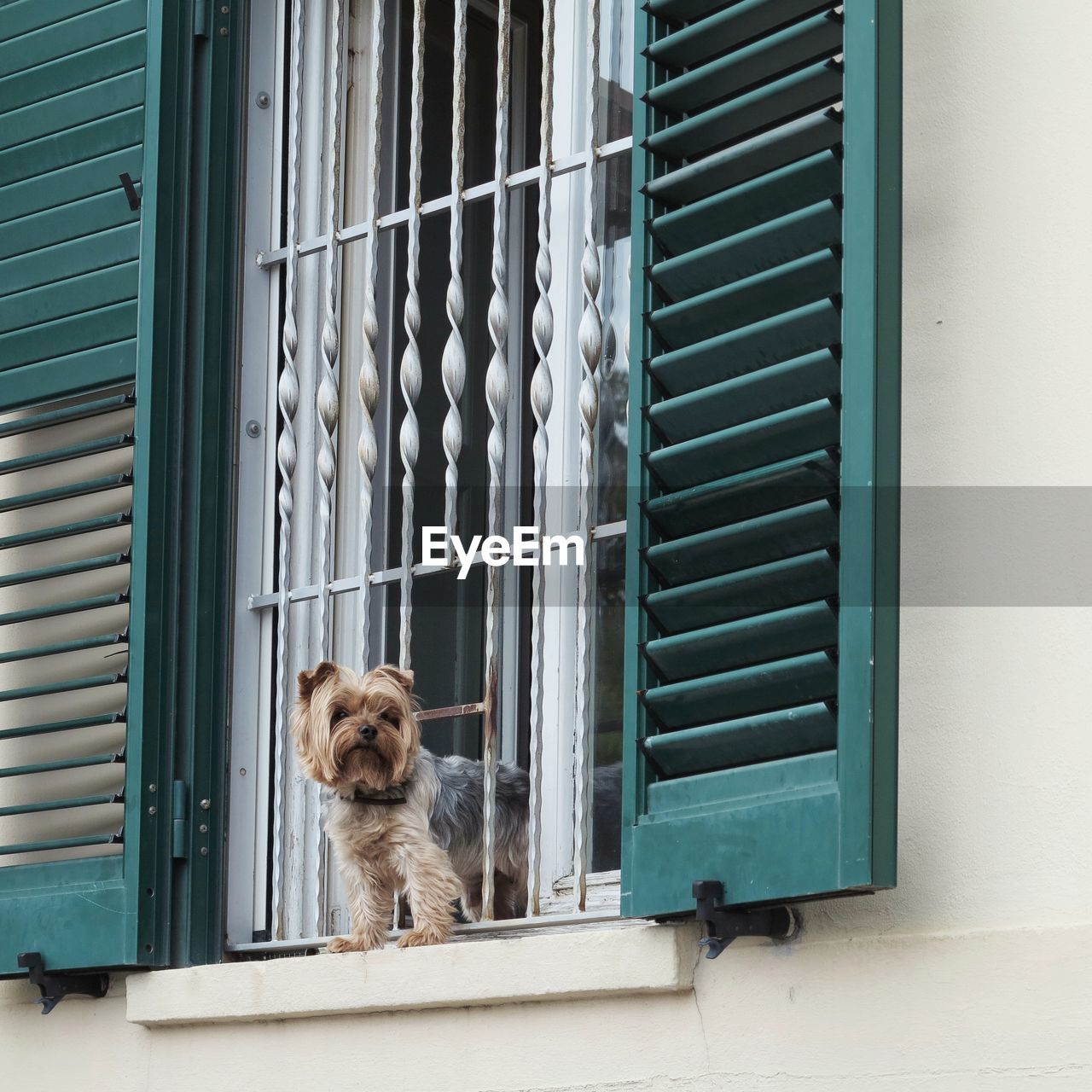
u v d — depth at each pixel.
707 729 6.09
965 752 5.86
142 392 7.99
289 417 8.17
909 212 6.31
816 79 6.18
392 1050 6.91
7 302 8.40
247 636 8.23
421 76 8.20
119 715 7.78
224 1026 7.38
